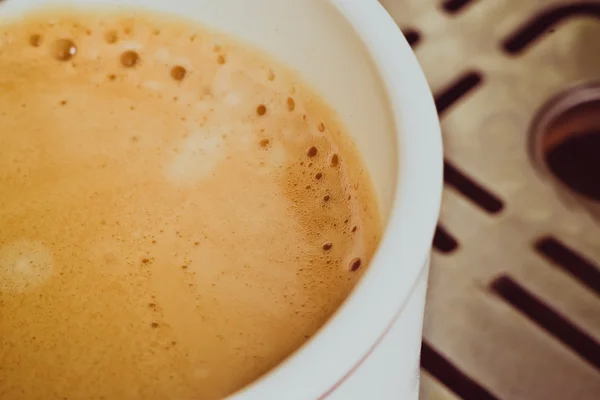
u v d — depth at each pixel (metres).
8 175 0.20
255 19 0.19
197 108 0.20
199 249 0.19
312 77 0.19
